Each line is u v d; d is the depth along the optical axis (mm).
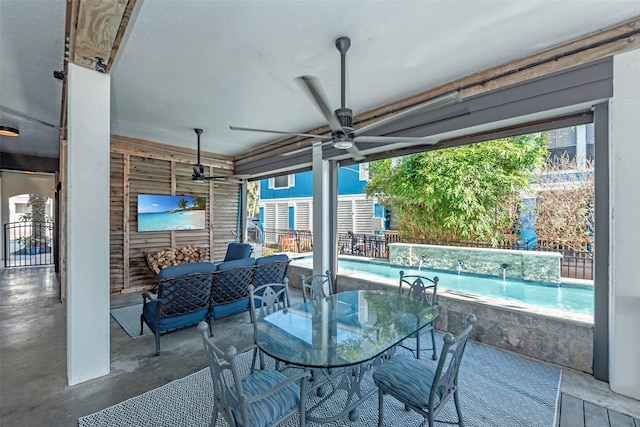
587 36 2352
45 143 5820
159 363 2764
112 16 1822
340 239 7512
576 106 2457
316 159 4797
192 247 6051
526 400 2197
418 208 5469
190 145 5863
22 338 3258
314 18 2094
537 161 4699
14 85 3223
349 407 1888
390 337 1995
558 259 4184
